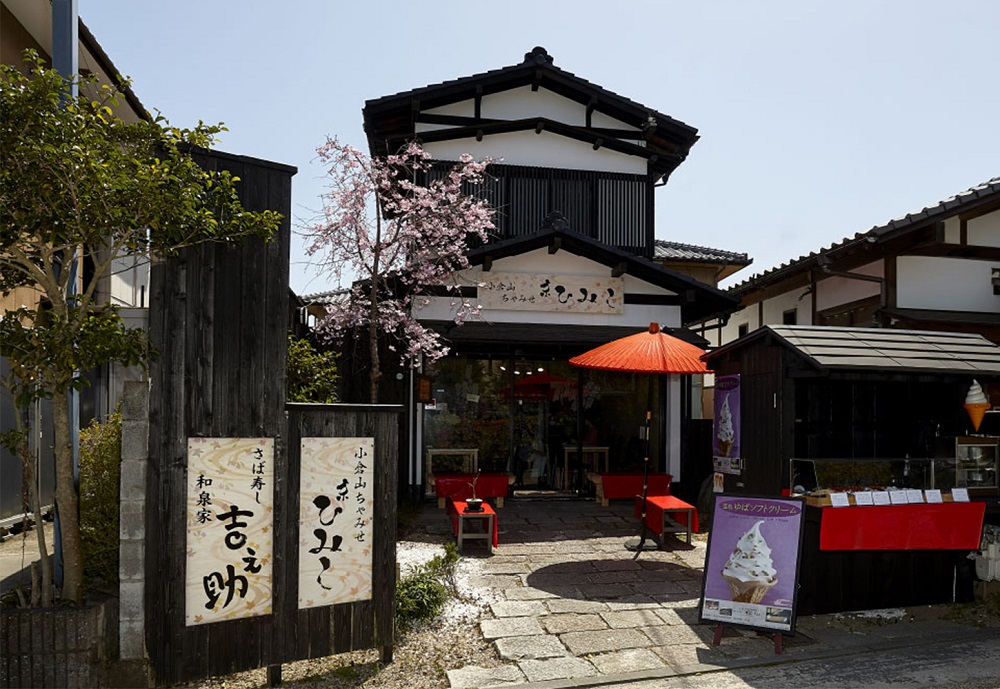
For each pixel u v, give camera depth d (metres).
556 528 10.01
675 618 6.31
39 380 4.21
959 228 11.56
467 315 11.45
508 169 13.68
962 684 4.95
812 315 13.77
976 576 7.09
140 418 4.32
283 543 4.82
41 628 4.06
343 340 11.73
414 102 13.62
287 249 4.94
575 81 14.16
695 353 8.34
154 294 4.48
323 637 4.94
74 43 5.19
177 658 4.43
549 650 5.50
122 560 4.26
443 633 5.86
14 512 7.60
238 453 4.68
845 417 7.55
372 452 5.20
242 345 4.74
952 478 7.22
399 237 10.80
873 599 6.73
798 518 5.89
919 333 7.46
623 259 11.77
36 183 3.79
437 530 9.66
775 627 5.62
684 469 12.61
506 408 12.34
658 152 14.83
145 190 3.95
